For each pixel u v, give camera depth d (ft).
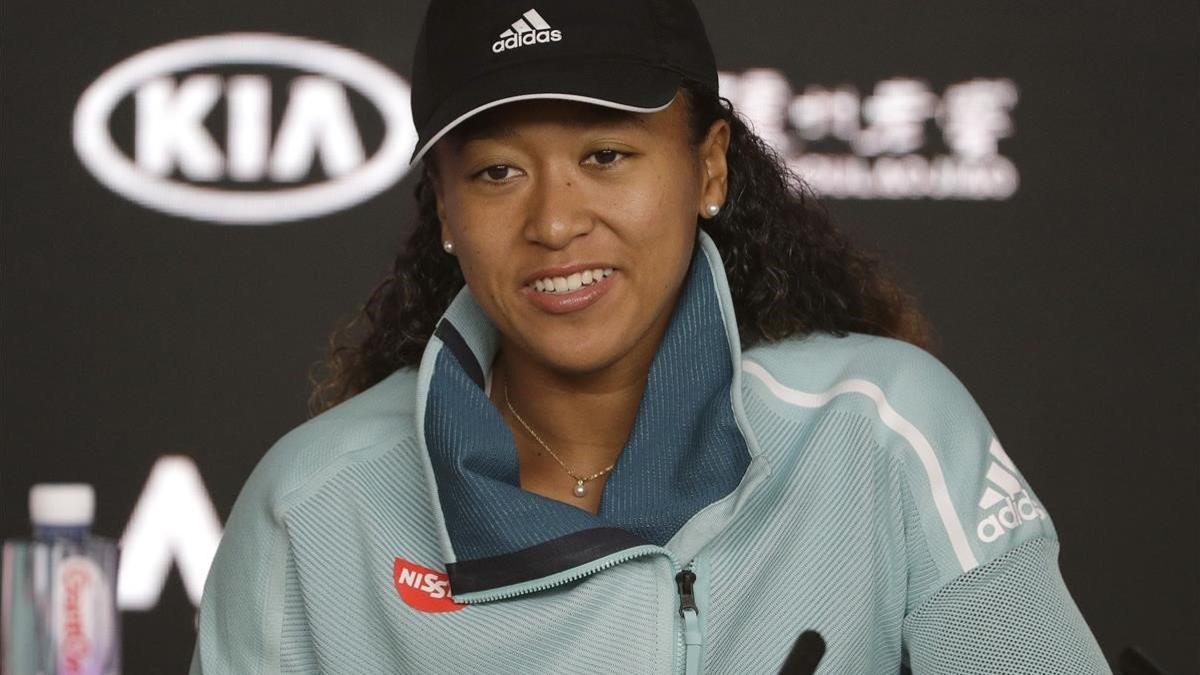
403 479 20.70
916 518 19.75
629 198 19.12
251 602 21.02
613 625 19.30
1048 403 47.32
